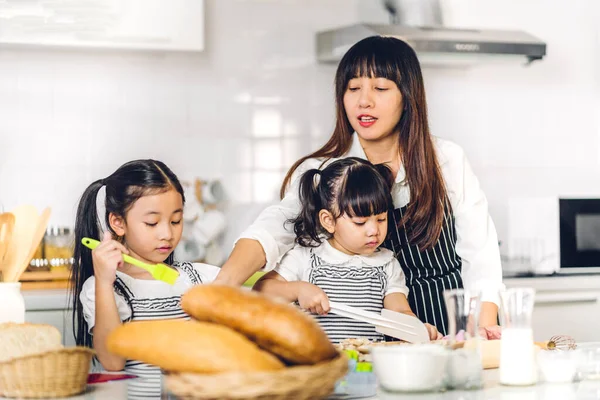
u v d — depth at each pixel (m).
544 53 3.77
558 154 4.24
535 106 4.21
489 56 3.75
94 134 3.75
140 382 1.42
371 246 2.07
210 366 1.05
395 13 3.93
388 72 2.07
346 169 2.06
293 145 3.97
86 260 2.12
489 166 4.17
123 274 2.02
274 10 3.94
